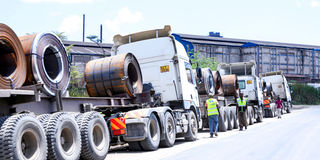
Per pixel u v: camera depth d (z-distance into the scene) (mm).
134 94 10305
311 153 8477
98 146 8164
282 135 12898
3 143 5539
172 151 9633
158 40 12312
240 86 23000
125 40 12867
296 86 56219
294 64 60031
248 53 55250
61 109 7344
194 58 38750
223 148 9703
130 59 10414
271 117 27266
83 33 54656
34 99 6426
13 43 6539
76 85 22594
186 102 12500
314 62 63094
